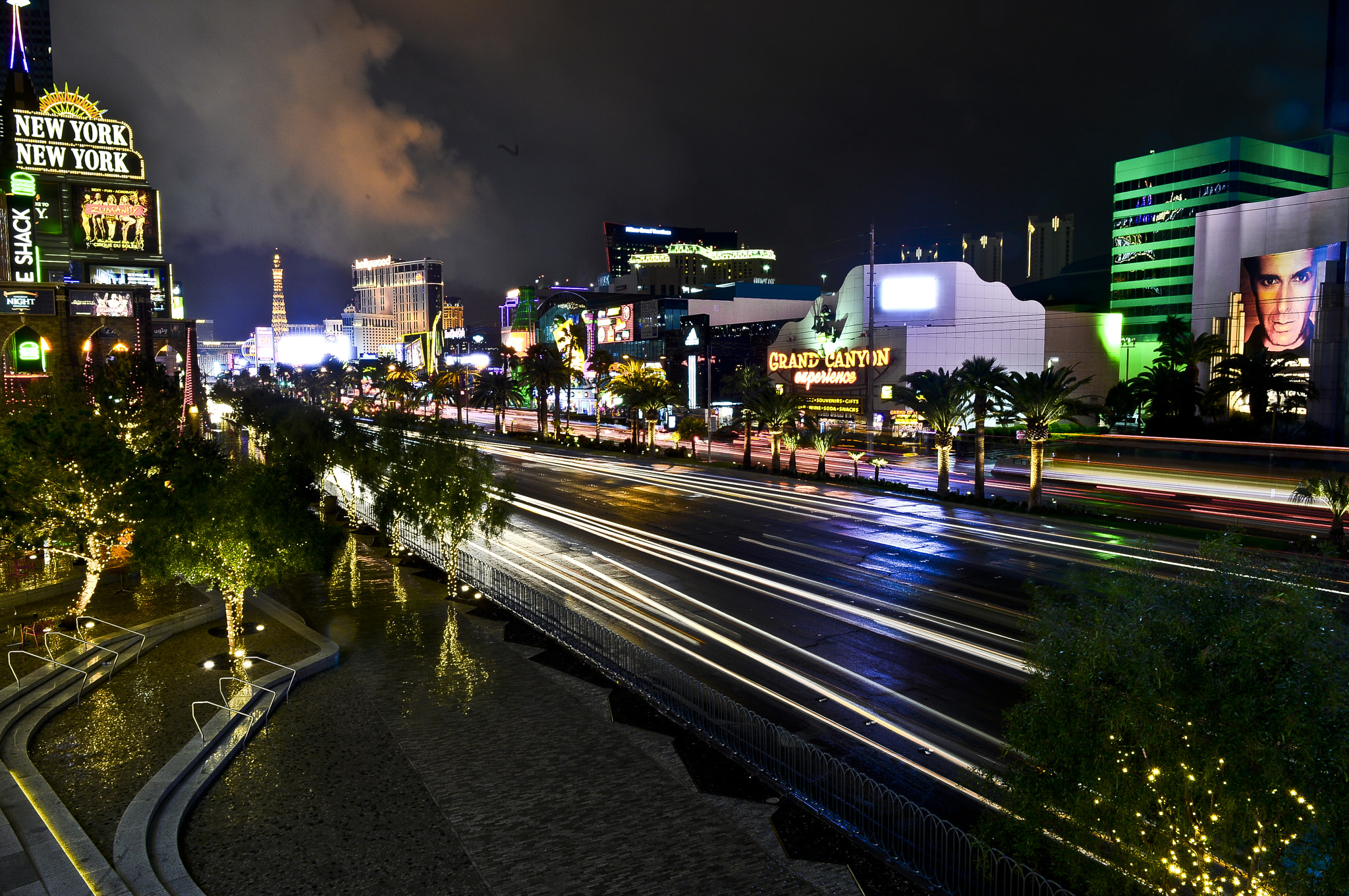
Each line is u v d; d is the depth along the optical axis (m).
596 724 19.31
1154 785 9.60
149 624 25.31
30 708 18.95
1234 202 123.38
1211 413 78.06
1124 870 10.00
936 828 13.59
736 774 16.77
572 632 25.22
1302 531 41.44
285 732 18.77
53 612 26.92
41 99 134.38
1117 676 9.84
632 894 12.62
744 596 30.55
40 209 132.88
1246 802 8.82
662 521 47.03
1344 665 8.82
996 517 46.53
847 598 30.12
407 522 34.16
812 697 20.91
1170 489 57.16
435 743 18.19
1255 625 9.20
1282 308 80.00
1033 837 10.52
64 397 32.47
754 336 123.00
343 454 43.75
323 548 25.11
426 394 141.38
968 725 19.11
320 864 13.32
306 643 24.67
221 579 22.39
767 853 13.84
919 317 102.19
